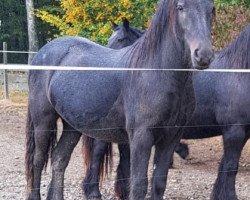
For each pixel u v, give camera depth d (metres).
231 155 6.50
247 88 6.37
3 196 6.79
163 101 4.88
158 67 5.00
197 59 4.52
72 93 5.65
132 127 5.07
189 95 5.04
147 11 12.26
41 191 7.17
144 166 4.98
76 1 12.70
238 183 7.82
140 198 4.98
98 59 5.64
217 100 6.63
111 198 7.07
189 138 7.05
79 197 6.97
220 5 9.62
